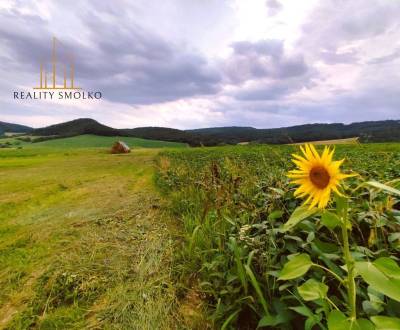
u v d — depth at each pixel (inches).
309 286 56.5
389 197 82.5
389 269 45.2
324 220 54.4
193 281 118.7
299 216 56.1
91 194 340.2
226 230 123.1
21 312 105.0
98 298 111.5
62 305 108.7
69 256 148.8
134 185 411.5
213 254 119.9
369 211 85.3
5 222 220.2
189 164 422.6
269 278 87.6
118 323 95.4
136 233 180.9
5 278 129.3
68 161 1103.0
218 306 89.6
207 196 159.2
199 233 137.6
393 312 58.6
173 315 97.7
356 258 69.6
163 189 320.8
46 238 179.3
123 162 1008.2
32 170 713.6
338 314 47.7
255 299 87.3
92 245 163.8
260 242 95.2
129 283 119.0
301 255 54.8
